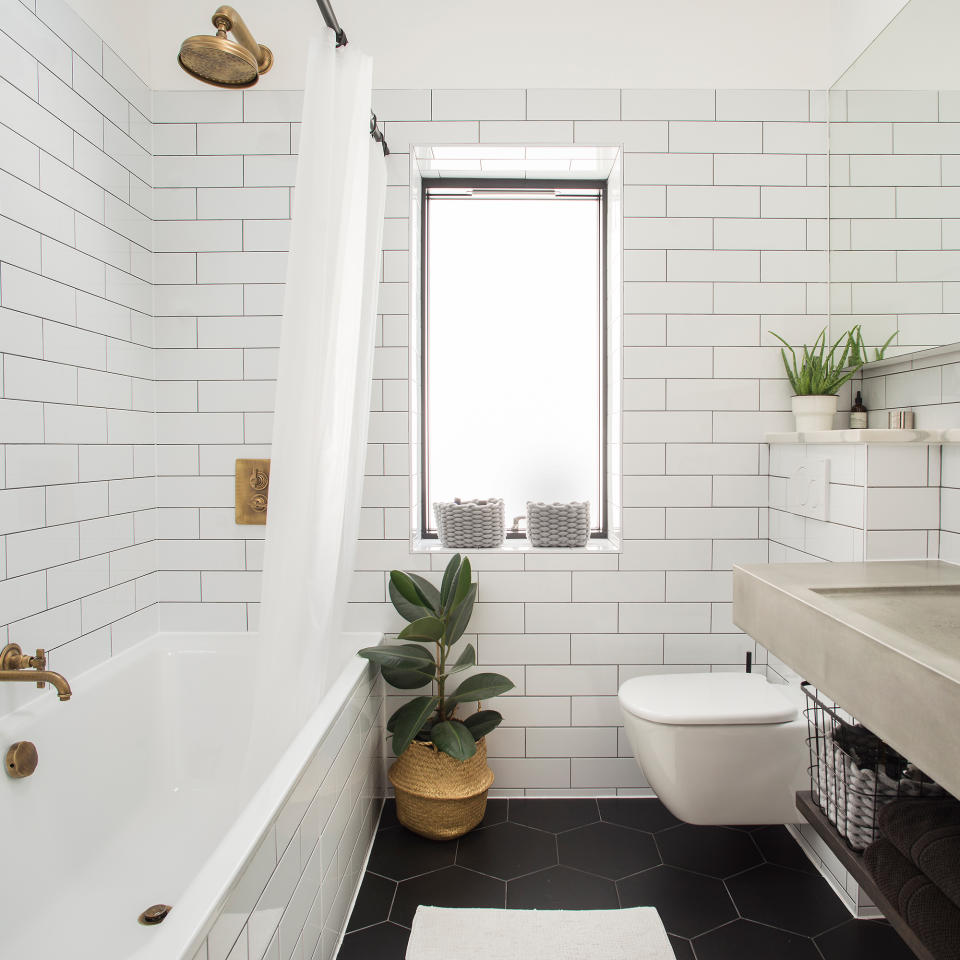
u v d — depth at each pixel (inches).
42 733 60.5
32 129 63.9
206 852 68.7
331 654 71.5
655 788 72.2
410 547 88.8
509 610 89.2
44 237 65.8
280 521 60.3
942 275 64.9
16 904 55.7
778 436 83.4
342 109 62.6
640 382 88.4
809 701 71.4
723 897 68.2
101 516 76.1
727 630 89.4
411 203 87.7
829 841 49.9
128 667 76.8
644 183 87.5
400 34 87.3
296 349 59.7
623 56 87.2
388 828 82.0
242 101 87.1
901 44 71.2
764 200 87.4
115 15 78.4
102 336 76.0
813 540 76.6
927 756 28.2
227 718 84.0
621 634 89.3
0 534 60.1
